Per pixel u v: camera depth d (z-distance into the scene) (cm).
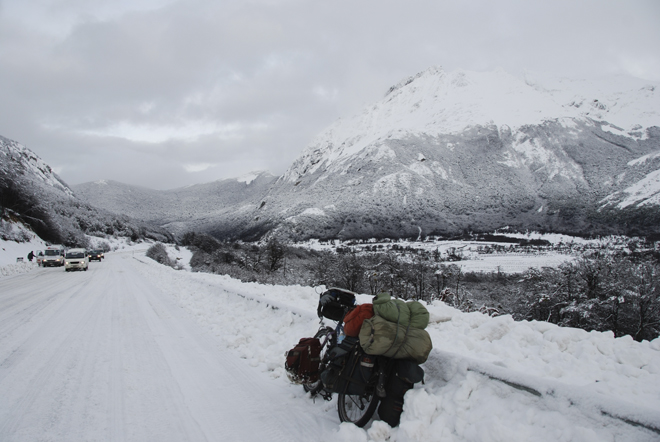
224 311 905
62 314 962
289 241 17425
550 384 274
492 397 300
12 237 4997
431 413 303
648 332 2381
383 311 335
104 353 606
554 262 8250
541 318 3016
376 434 310
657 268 2405
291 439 339
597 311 2570
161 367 536
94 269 3056
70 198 11906
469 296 3728
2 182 5978
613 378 320
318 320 582
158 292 1453
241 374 506
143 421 375
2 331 766
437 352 360
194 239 9525
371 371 331
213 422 373
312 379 411
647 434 220
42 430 355
